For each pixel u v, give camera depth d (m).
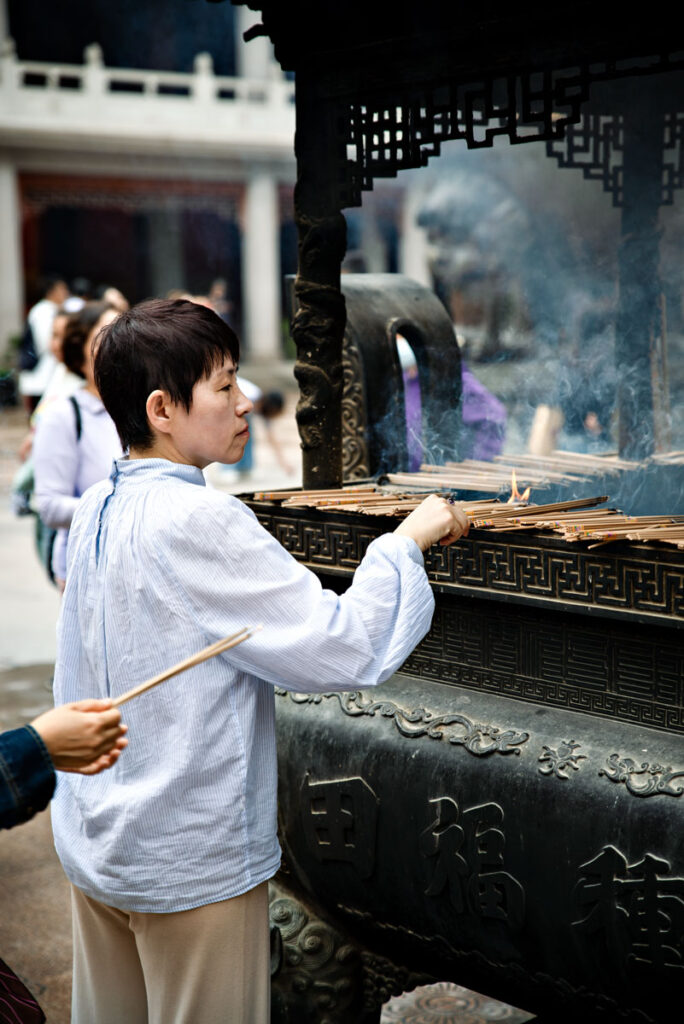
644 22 1.52
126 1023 1.51
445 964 1.74
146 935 1.38
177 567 1.33
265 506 1.87
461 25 1.70
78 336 2.96
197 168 19.62
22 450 3.80
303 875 1.87
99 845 1.36
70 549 1.47
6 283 18.80
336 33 1.85
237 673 1.36
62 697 1.45
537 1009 1.66
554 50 1.62
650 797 1.44
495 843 1.58
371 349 2.58
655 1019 1.47
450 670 1.75
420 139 1.82
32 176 19.00
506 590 1.57
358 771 1.75
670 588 1.38
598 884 1.47
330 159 1.92
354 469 2.61
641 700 1.51
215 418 1.41
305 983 1.90
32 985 2.28
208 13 20.89
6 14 19.05
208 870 1.34
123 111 18.84
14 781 1.12
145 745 1.34
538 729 1.59
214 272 22.88
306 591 1.34
